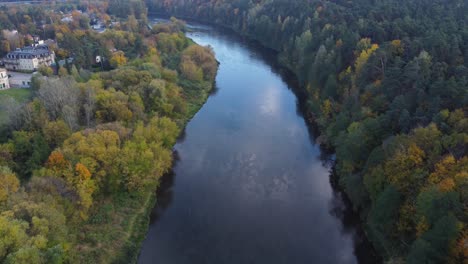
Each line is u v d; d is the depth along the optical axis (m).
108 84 110.06
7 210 56.56
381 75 97.38
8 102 92.88
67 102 92.69
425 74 83.81
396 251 63.78
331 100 110.19
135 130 85.69
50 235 57.00
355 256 68.88
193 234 73.38
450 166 59.50
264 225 75.62
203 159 97.75
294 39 177.00
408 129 75.19
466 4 153.88
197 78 143.25
